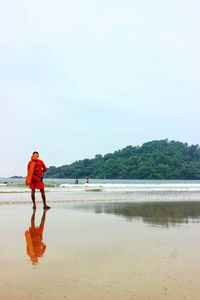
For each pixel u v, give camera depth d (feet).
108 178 574.56
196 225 30.81
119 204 52.70
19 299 12.43
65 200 59.82
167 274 15.38
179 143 603.67
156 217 36.65
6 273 15.49
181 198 68.90
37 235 25.31
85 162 636.07
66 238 24.12
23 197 66.13
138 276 15.08
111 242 22.68
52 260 17.88
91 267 16.51
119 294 12.94
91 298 12.57
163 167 538.88
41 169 45.85
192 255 18.97
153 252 19.70
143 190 111.24
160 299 12.47
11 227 29.17
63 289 13.44
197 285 13.91
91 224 31.17
